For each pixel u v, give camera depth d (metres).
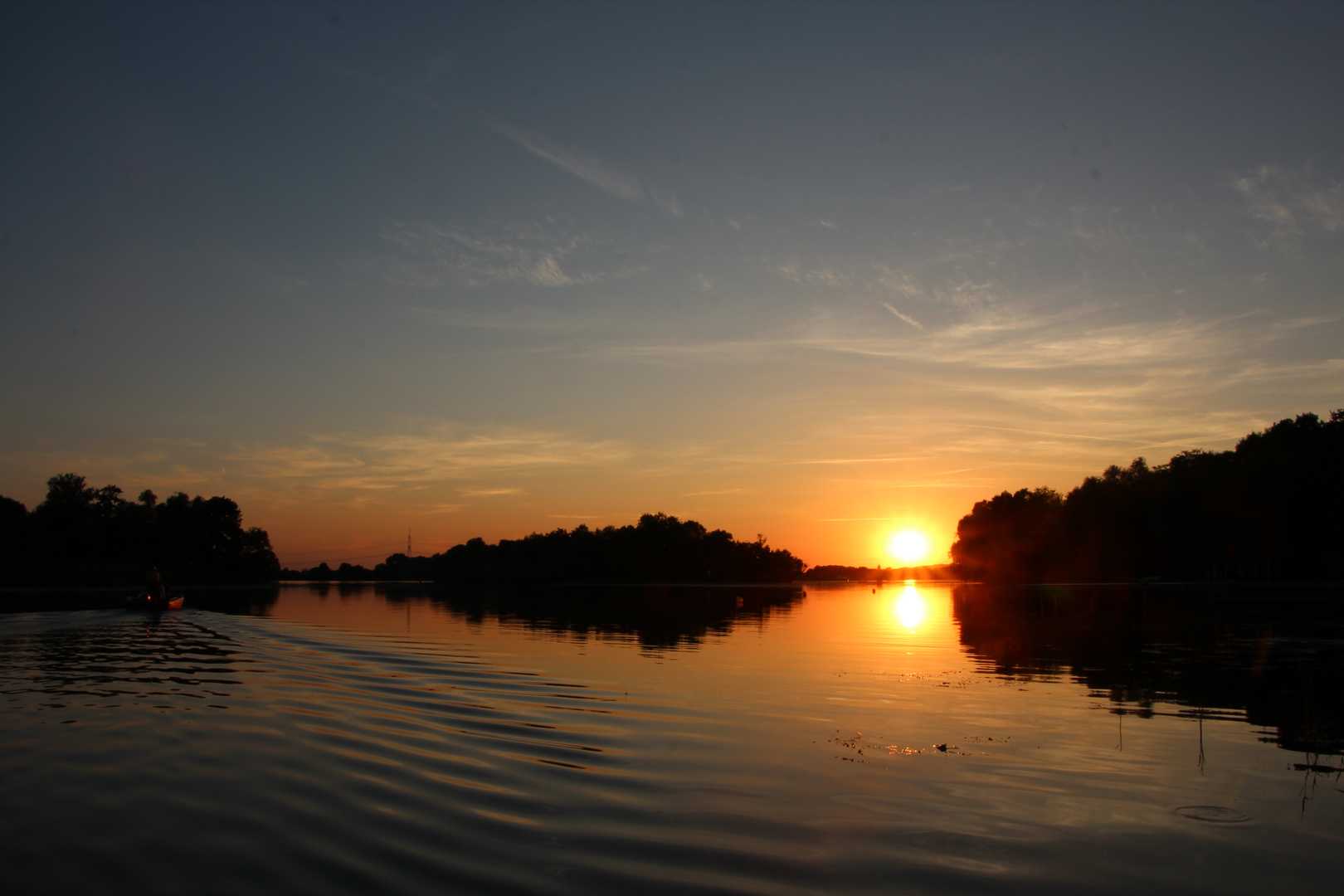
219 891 8.18
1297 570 88.56
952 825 10.42
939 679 22.88
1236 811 11.09
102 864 8.82
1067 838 10.02
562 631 40.16
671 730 15.59
